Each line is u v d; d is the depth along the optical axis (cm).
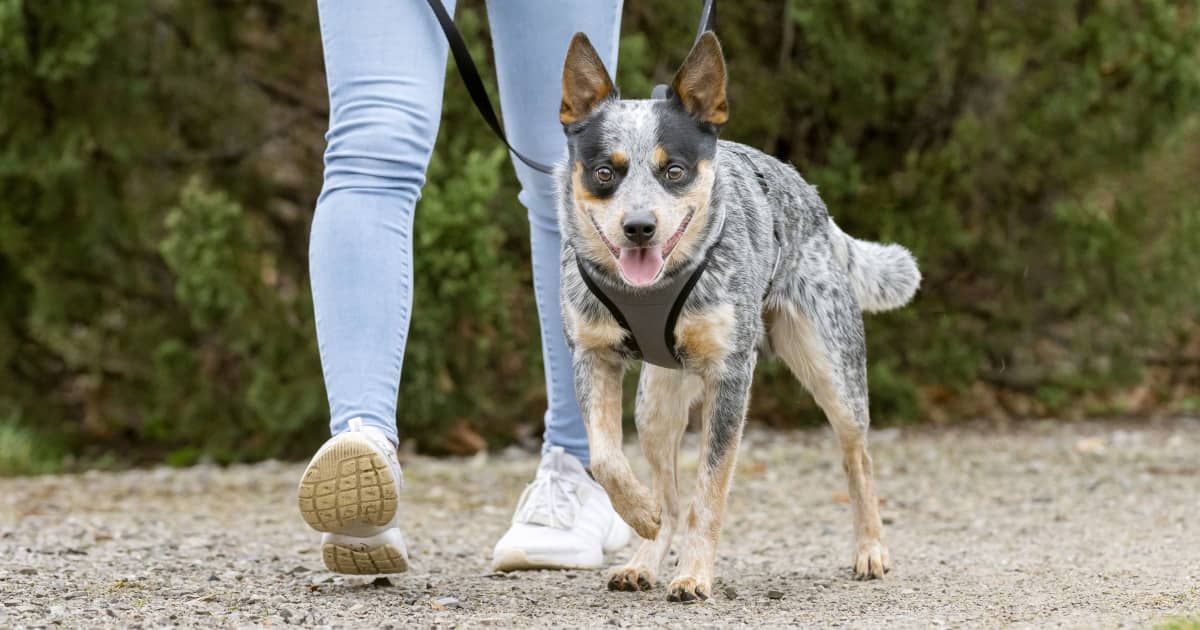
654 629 314
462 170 792
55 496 695
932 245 898
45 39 823
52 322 874
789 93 910
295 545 514
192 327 908
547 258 430
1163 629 296
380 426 344
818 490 710
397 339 351
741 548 524
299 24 903
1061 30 900
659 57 909
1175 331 1009
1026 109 905
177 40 895
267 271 895
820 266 432
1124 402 1027
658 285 363
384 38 352
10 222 852
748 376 383
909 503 663
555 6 407
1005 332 952
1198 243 923
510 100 420
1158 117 897
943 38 886
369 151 349
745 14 917
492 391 871
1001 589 385
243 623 314
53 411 930
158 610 328
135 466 900
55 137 845
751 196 403
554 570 421
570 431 429
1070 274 929
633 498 360
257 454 890
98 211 870
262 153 934
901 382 926
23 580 370
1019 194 937
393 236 351
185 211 828
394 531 356
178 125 906
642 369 416
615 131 372
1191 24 880
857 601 364
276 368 837
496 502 686
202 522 599
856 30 885
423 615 330
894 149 934
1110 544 500
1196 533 524
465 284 783
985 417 982
